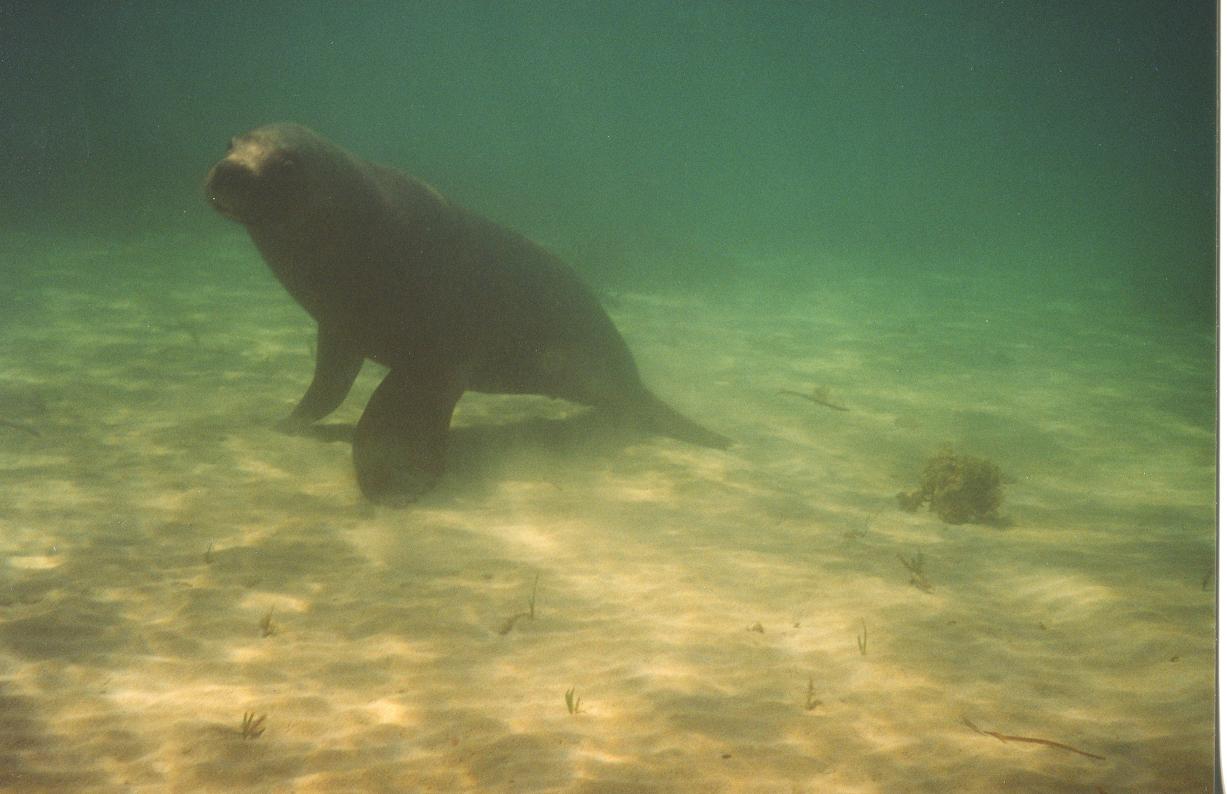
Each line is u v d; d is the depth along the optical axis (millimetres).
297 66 144625
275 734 3816
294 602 5195
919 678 4402
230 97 96000
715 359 14047
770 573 5844
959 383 13594
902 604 5355
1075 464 9781
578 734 3848
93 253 20875
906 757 3666
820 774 3547
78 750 3658
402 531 6395
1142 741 3773
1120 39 85688
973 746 3746
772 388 12297
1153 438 11070
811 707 4094
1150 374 15242
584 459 8461
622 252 25000
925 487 7777
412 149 76125
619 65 152375
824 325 18016
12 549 5754
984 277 29344
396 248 7418
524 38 135625
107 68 81875
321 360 8469
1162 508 8125
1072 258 37469
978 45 102188
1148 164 137125
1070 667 4570
